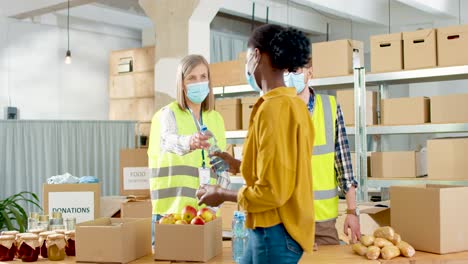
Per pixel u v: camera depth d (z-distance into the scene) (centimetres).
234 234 220
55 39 867
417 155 463
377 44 470
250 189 161
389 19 1019
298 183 161
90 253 221
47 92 856
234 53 1064
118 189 753
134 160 410
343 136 254
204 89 275
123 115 821
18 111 820
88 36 910
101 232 220
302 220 162
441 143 442
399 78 460
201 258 217
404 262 218
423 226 236
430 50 449
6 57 809
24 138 713
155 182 281
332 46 484
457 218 234
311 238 164
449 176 439
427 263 220
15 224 661
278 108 158
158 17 548
